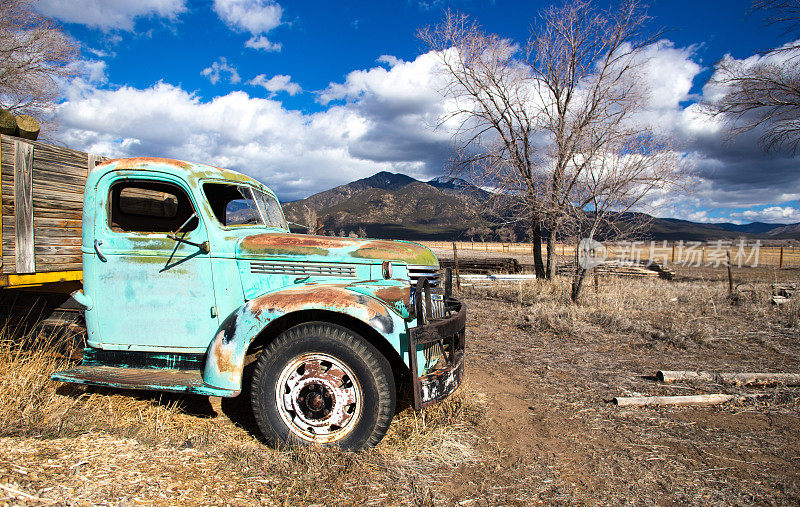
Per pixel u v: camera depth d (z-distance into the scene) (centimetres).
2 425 290
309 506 247
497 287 1286
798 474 308
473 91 1202
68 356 376
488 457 324
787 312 926
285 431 309
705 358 620
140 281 351
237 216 414
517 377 528
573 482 293
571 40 1100
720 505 269
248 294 349
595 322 837
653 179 914
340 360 306
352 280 353
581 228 999
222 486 254
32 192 362
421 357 327
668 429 383
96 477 240
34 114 1659
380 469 291
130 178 353
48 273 379
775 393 467
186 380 322
